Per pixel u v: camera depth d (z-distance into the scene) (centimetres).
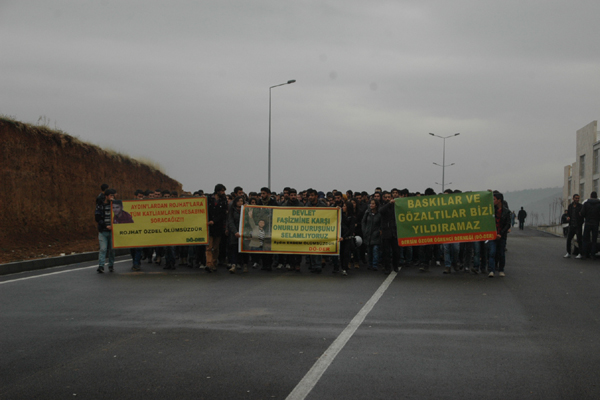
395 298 968
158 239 1435
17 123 2448
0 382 517
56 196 2584
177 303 918
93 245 2258
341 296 990
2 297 983
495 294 1016
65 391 492
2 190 2234
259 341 660
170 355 601
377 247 1444
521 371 545
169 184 4197
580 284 1151
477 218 1329
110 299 960
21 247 2022
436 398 471
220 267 1530
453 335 691
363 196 1673
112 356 599
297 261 1431
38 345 646
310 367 555
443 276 1300
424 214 1367
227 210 1462
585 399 470
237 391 488
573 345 645
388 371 543
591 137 5550
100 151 3169
